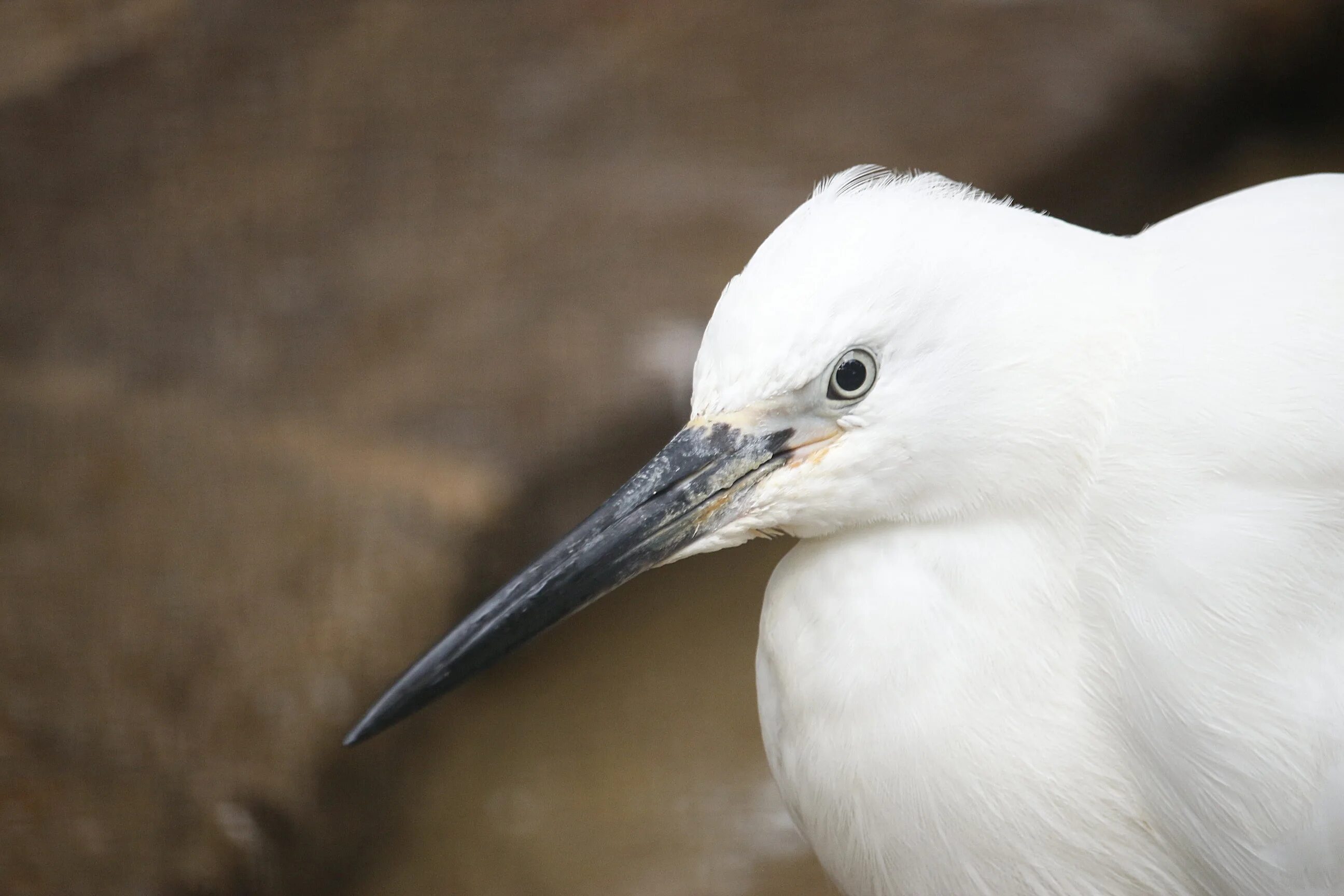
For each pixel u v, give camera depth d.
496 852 2.27
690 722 2.30
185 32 2.95
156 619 2.29
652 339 2.35
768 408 2.08
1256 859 2.08
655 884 2.26
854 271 2.07
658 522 2.09
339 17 2.96
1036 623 2.09
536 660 2.33
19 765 2.25
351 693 2.28
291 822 2.26
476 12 2.95
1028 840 2.10
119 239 2.59
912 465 2.08
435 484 2.32
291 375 2.37
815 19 2.90
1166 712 2.08
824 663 2.09
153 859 2.24
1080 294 2.08
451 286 2.46
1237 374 2.08
